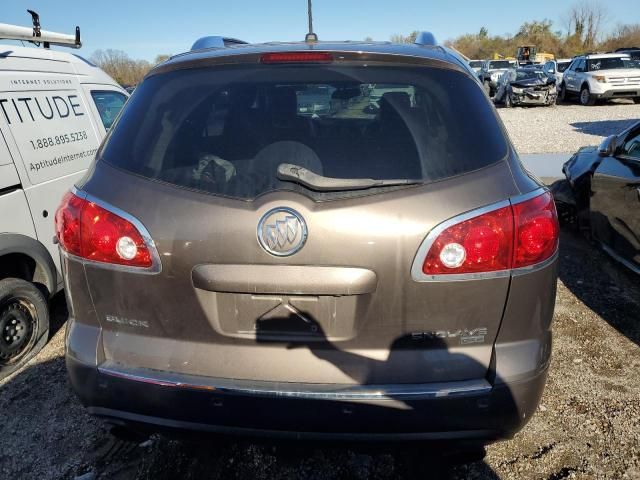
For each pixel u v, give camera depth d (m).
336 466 2.41
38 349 3.51
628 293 4.16
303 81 1.96
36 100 3.70
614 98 19.25
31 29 4.04
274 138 1.85
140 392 1.89
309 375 1.82
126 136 2.00
